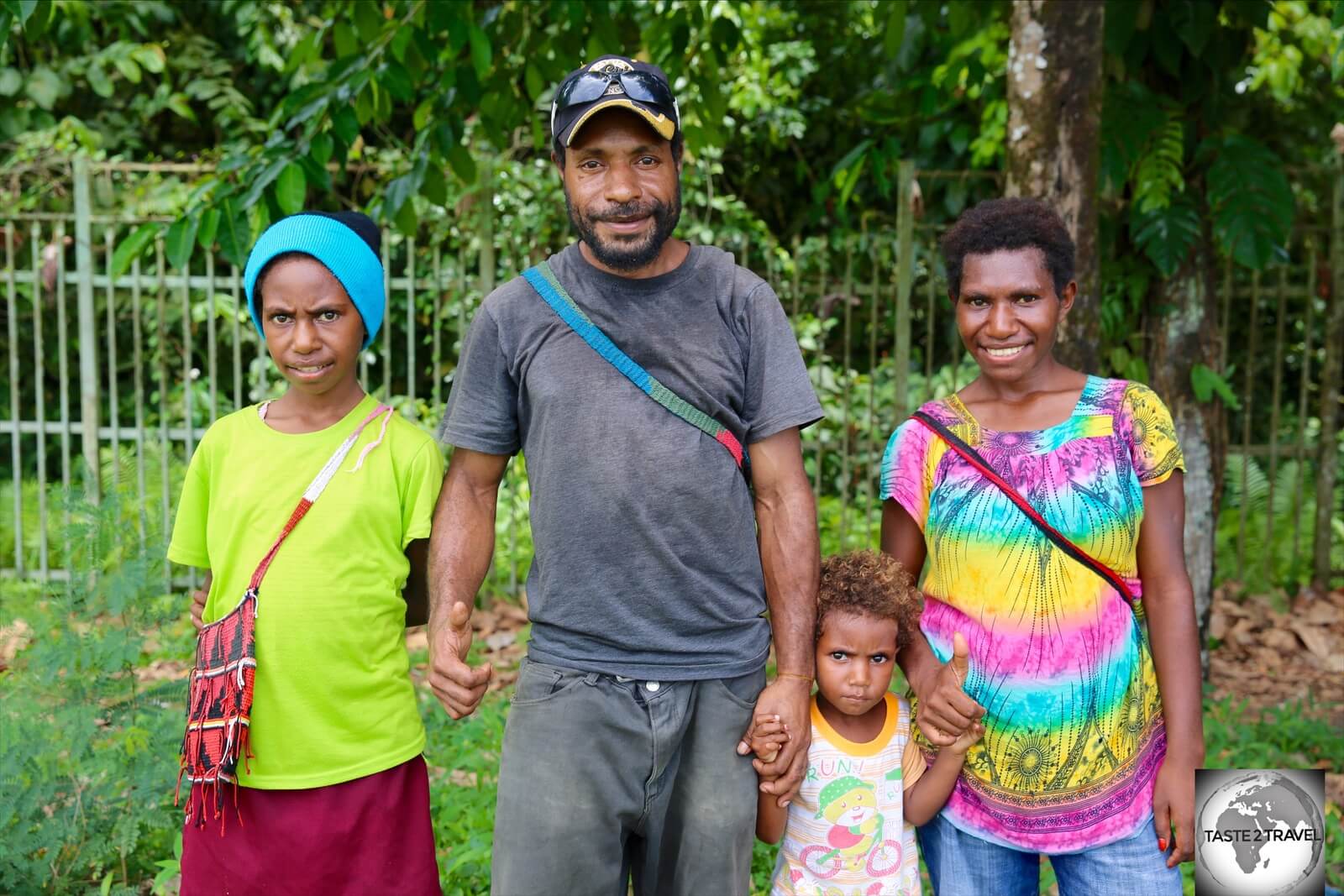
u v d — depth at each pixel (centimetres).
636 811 227
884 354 871
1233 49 506
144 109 838
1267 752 421
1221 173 493
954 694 218
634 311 223
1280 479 699
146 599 330
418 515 247
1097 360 380
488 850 328
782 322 231
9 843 308
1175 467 221
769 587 230
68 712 315
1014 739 221
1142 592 229
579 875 224
